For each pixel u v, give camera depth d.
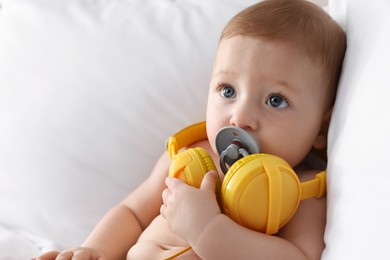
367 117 0.78
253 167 0.80
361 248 0.68
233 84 0.93
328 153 0.88
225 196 0.81
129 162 1.17
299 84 0.91
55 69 1.23
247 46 0.92
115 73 1.21
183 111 1.20
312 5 1.00
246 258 0.80
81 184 1.15
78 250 0.89
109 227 1.04
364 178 0.73
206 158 0.89
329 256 0.75
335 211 0.78
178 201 0.83
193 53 1.22
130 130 1.18
